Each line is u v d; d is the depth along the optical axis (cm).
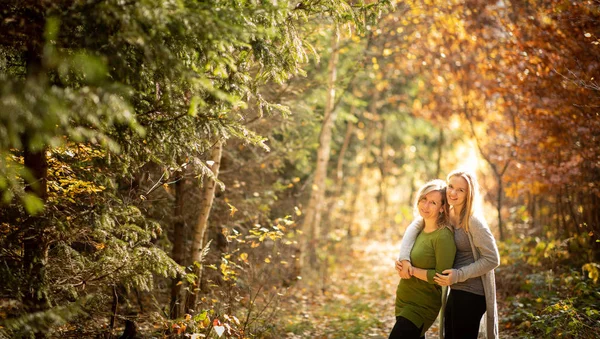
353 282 1177
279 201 1112
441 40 1205
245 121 730
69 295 441
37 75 340
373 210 2342
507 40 974
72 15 324
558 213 1023
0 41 358
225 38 353
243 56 426
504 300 827
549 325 613
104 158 465
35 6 342
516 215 1295
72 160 462
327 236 1453
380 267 1388
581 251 873
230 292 635
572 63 766
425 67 1332
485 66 1011
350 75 986
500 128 1168
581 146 844
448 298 470
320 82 896
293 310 862
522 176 948
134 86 387
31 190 401
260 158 908
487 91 1096
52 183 447
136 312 677
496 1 1004
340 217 1845
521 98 954
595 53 739
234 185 885
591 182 884
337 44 1073
